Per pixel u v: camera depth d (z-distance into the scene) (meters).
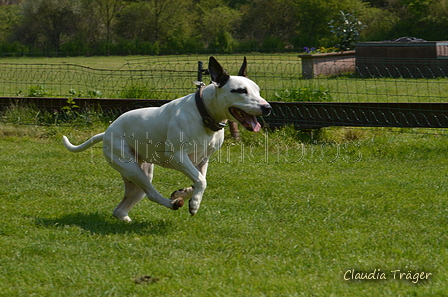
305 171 8.88
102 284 4.55
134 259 5.14
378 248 5.39
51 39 66.69
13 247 5.40
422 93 16.58
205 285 4.55
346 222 6.24
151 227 6.11
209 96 5.80
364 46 22.55
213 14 69.25
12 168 9.17
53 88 18.80
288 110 11.30
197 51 57.28
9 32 68.06
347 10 60.47
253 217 6.48
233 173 8.73
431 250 5.27
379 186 7.78
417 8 51.78
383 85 18.61
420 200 7.02
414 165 8.98
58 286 4.55
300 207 6.88
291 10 67.44
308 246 5.47
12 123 12.66
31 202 7.18
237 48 56.78
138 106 12.33
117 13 69.25
